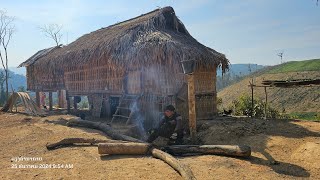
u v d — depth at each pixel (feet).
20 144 31.53
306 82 41.47
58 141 29.66
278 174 19.86
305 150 24.11
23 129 41.32
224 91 229.45
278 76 208.74
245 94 65.41
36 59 79.25
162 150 25.82
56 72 71.82
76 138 29.81
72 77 66.80
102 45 49.83
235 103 66.03
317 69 197.47
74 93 66.28
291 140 28.30
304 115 120.06
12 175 20.56
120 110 53.47
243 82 228.63
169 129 28.66
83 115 55.57
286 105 158.61
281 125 35.86
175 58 42.14
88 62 55.67
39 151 27.89
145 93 46.60
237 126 35.12
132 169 20.53
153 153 24.17
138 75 47.60
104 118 56.34
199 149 25.18
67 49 66.44
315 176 19.54
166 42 42.45
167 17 53.16
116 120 51.26
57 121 49.26
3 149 29.50
